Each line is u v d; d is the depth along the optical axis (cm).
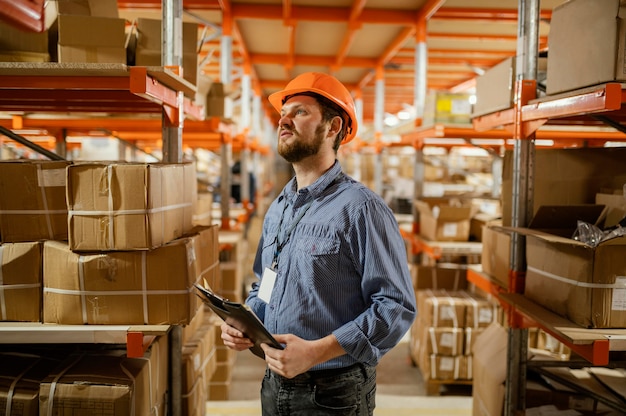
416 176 492
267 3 548
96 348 223
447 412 354
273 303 166
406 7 528
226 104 425
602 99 176
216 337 361
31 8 122
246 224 652
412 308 154
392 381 407
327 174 169
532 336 336
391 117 1540
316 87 166
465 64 786
